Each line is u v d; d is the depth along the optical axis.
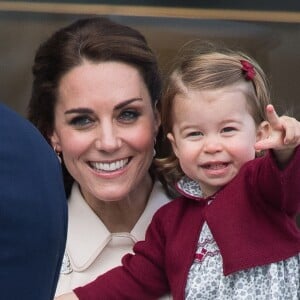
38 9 7.82
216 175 5.77
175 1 7.75
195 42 7.25
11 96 7.95
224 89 5.73
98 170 6.13
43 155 3.46
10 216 3.18
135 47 6.01
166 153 6.59
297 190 5.32
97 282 6.29
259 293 5.54
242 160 5.75
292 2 7.84
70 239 6.59
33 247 3.27
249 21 7.83
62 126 6.15
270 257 5.51
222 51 6.62
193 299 5.72
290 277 5.59
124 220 6.66
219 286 5.66
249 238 5.55
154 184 6.80
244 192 5.64
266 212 5.55
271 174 5.26
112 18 7.77
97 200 6.56
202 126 5.75
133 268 6.27
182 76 5.95
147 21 7.77
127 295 6.23
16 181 3.24
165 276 6.29
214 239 5.69
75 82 5.95
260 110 5.89
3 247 3.18
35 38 7.87
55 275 3.61
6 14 7.83
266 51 7.88
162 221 6.23
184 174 6.45
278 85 7.92
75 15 7.81
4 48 7.88
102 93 5.91
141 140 6.07
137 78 6.02
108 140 5.92
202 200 5.96
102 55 5.92
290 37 7.89
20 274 3.23
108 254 6.62
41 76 6.23
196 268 5.79
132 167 6.16
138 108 6.04
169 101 6.00
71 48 5.98
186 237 5.94
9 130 3.35
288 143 4.91
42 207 3.32
